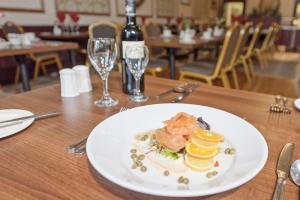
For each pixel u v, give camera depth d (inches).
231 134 17.8
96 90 30.7
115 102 26.1
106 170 13.0
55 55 123.9
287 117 22.1
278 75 146.3
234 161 14.8
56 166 15.0
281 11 288.5
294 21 274.5
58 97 28.1
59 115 22.9
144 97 27.7
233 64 94.3
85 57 135.3
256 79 135.8
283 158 15.4
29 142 18.0
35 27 132.8
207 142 15.2
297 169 14.3
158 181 13.3
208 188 11.8
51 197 12.4
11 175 14.1
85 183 13.5
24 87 92.4
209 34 121.2
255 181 13.6
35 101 26.7
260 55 167.5
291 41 266.5
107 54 26.5
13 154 16.4
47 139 18.5
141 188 11.6
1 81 124.4
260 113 23.1
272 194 12.5
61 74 27.5
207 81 80.7
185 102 26.1
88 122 21.4
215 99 27.0
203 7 307.1
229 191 12.8
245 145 16.1
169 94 29.0
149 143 17.3
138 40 27.8
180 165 14.8
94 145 15.4
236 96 28.1
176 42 95.6
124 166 14.5
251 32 144.1
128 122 19.8
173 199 12.5
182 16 268.2
